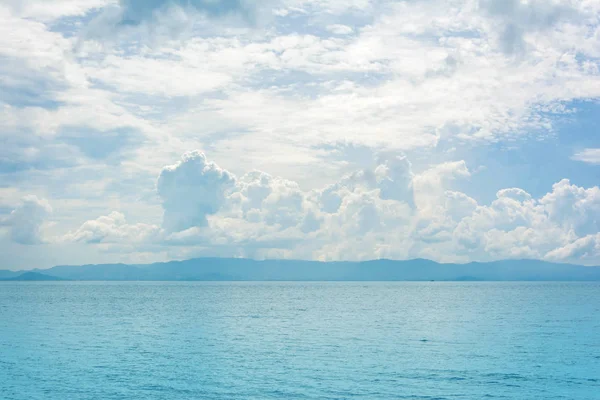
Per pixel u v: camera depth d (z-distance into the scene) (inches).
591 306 5610.2
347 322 3828.7
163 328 3442.4
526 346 2532.0
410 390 1685.5
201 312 4886.8
